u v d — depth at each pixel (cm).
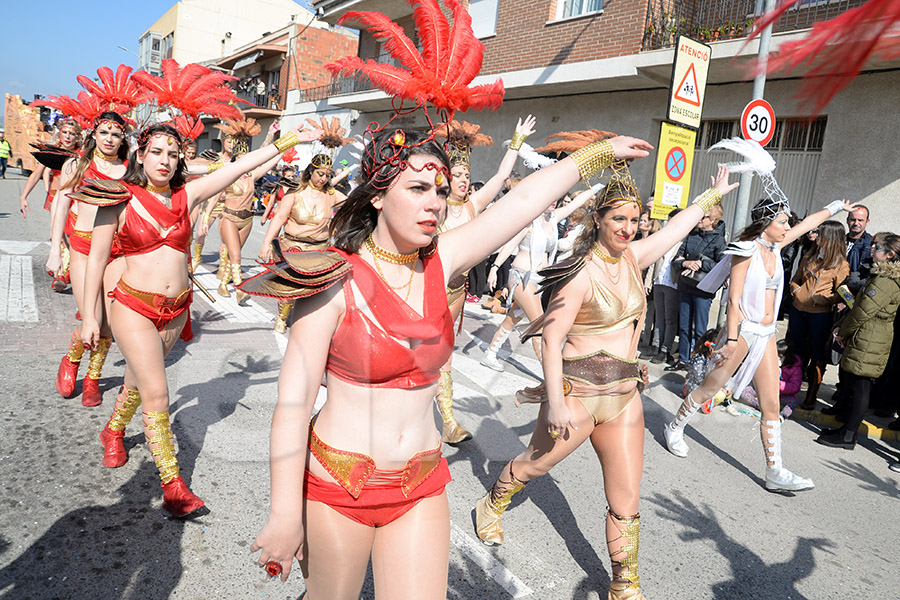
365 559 173
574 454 448
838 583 315
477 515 322
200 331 577
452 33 192
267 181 1923
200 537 299
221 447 336
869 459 502
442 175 158
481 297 835
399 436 168
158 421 311
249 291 154
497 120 1348
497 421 323
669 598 290
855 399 512
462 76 189
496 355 436
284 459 153
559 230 686
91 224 444
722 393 437
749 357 415
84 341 318
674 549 334
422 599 167
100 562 274
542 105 1248
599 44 1073
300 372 155
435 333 163
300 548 158
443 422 396
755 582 310
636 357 278
